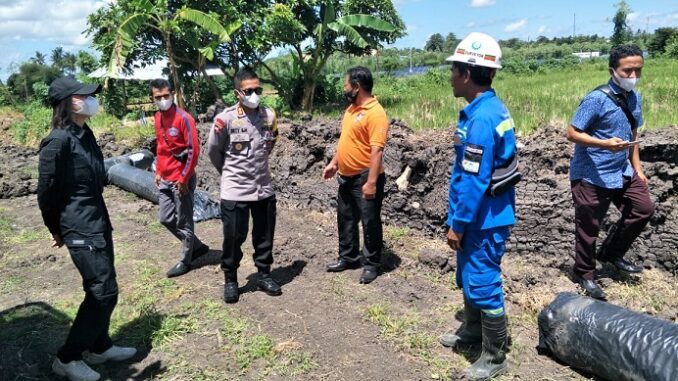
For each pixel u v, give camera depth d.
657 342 2.97
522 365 3.48
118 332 4.06
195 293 4.71
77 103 3.10
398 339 3.83
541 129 6.87
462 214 3.07
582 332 3.27
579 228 4.21
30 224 7.06
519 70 28.00
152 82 4.80
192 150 4.83
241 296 4.61
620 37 38.66
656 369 2.90
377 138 4.48
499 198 3.12
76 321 3.31
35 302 4.65
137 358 3.72
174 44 15.38
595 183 4.06
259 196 4.40
